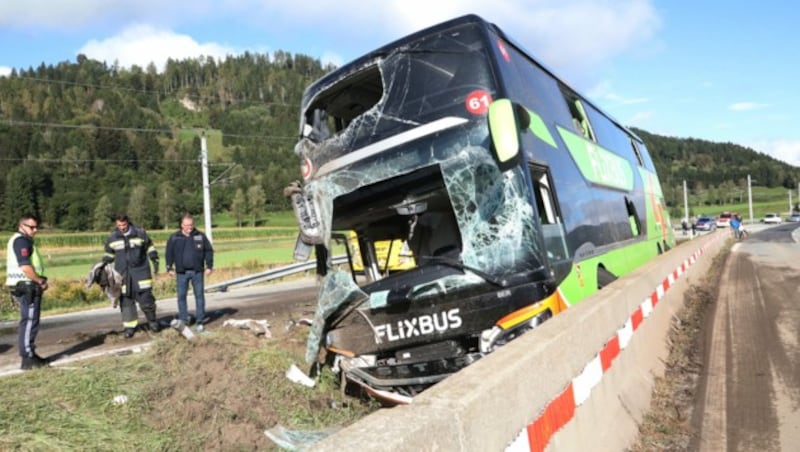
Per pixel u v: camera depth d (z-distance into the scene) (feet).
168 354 20.54
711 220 213.25
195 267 31.76
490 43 17.48
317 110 20.31
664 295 25.00
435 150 16.93
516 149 15.66
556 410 9.67
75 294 64.54
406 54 18.24
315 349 18.29
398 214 18.52
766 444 14.15
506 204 15.94
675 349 22.80
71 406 16.15
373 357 17.49
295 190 19.56
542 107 20.79
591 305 13.60
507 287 15.61
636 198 35.53
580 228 20.62
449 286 16.14
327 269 18.85
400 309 16.78
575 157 22.77
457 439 6.48
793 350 23.16
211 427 15.70
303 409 17.78
